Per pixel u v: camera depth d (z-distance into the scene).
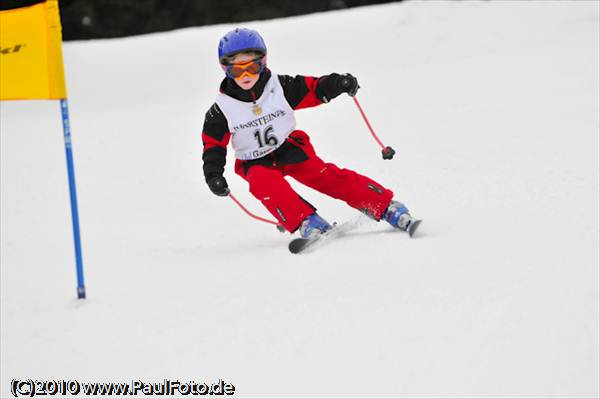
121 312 13.14
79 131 36.47
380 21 58.44
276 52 54.00
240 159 16.64
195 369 10.85
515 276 12.52
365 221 16.19
